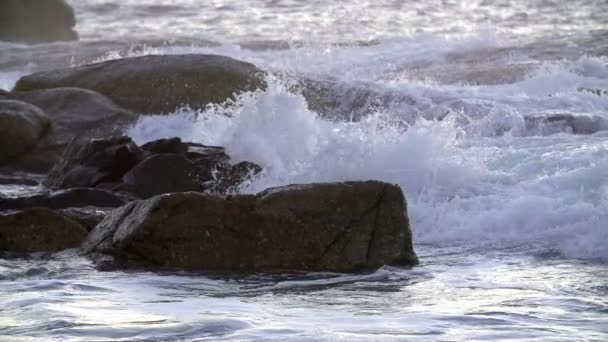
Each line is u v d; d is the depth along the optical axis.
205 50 91.62
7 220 34.84
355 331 21.78
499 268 32.38
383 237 33.28
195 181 45.72
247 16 134.38
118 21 138.50
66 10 127.75
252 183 45.56
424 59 81.69
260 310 24.75
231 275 31.36
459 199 40.91
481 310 24.94
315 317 23.69
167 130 60.12
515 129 55.06
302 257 32.78
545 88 67.69
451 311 24.77
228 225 32.72
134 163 47.28
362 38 104.38
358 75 75.50
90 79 65.06
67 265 32.06
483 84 70.81
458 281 30.17
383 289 28.94
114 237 33.06
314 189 33.38
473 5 141.38
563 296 27.14
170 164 45.88
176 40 105.06
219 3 148.38
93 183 46.88
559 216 37.56
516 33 107.75
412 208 40.78
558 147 47.91
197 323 22.19
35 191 46.81
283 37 110.06
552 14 129.62
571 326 22.86
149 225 32.25
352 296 27.59
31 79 66.12
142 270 31.78
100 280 29.70
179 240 32.41
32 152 57.66
